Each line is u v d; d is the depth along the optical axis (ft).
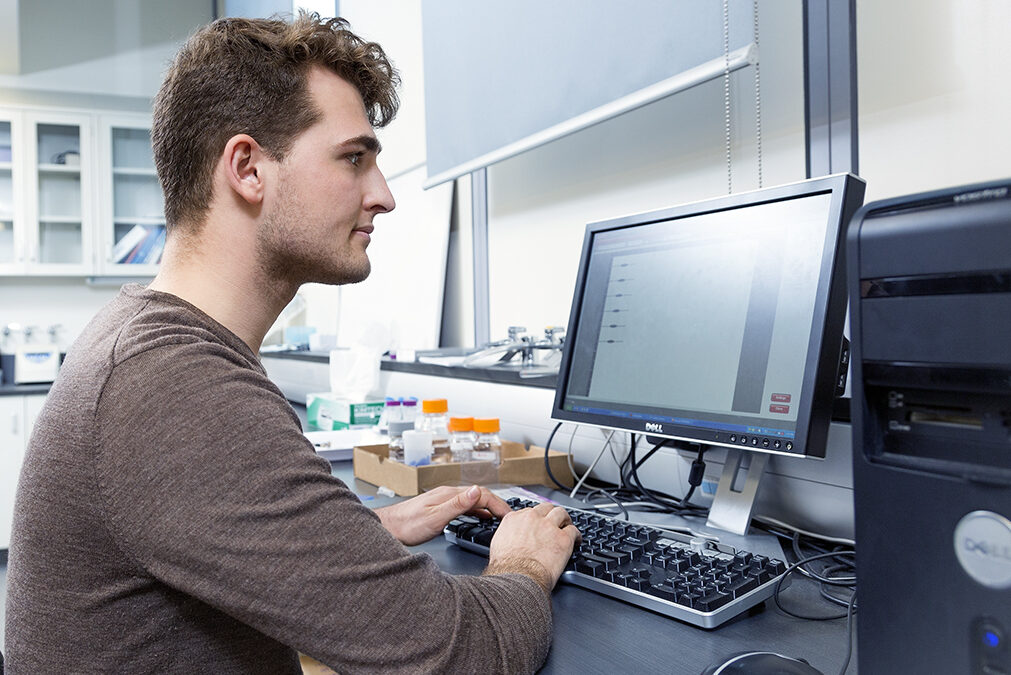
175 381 1.82
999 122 3.52
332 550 1.80
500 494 3.65
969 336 1.22
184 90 2.29
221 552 1.72
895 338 1.32
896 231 1.31
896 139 3.93
